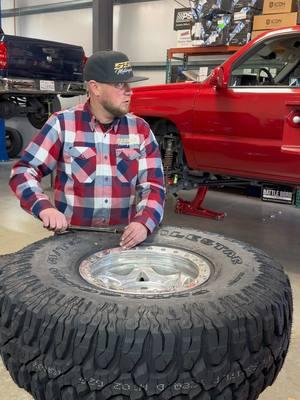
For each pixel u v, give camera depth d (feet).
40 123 21.22
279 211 17.76
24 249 4.59
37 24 31.19
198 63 22.53
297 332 8.23
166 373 3.20
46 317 3.38
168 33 24.20
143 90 13.35
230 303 3.51
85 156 5.51
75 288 3.70
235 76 11.80
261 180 11.80
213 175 14.11
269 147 10.84
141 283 4.65
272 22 15.96
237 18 16.87
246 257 4.51
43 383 3.46
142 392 3.22
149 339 3.18
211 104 11.76
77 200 5.64
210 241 5.02
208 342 3.24
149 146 5.81
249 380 3.52
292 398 6.48
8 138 28.63
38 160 5.42
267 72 12.91
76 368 3.27
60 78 19.56
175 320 3.27
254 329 3.43
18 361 3.60
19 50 17.83
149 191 5.59
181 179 14.12
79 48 20.21
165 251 4.86
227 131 11.57
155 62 24.95
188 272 4.66
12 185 5.32
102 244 4.89
